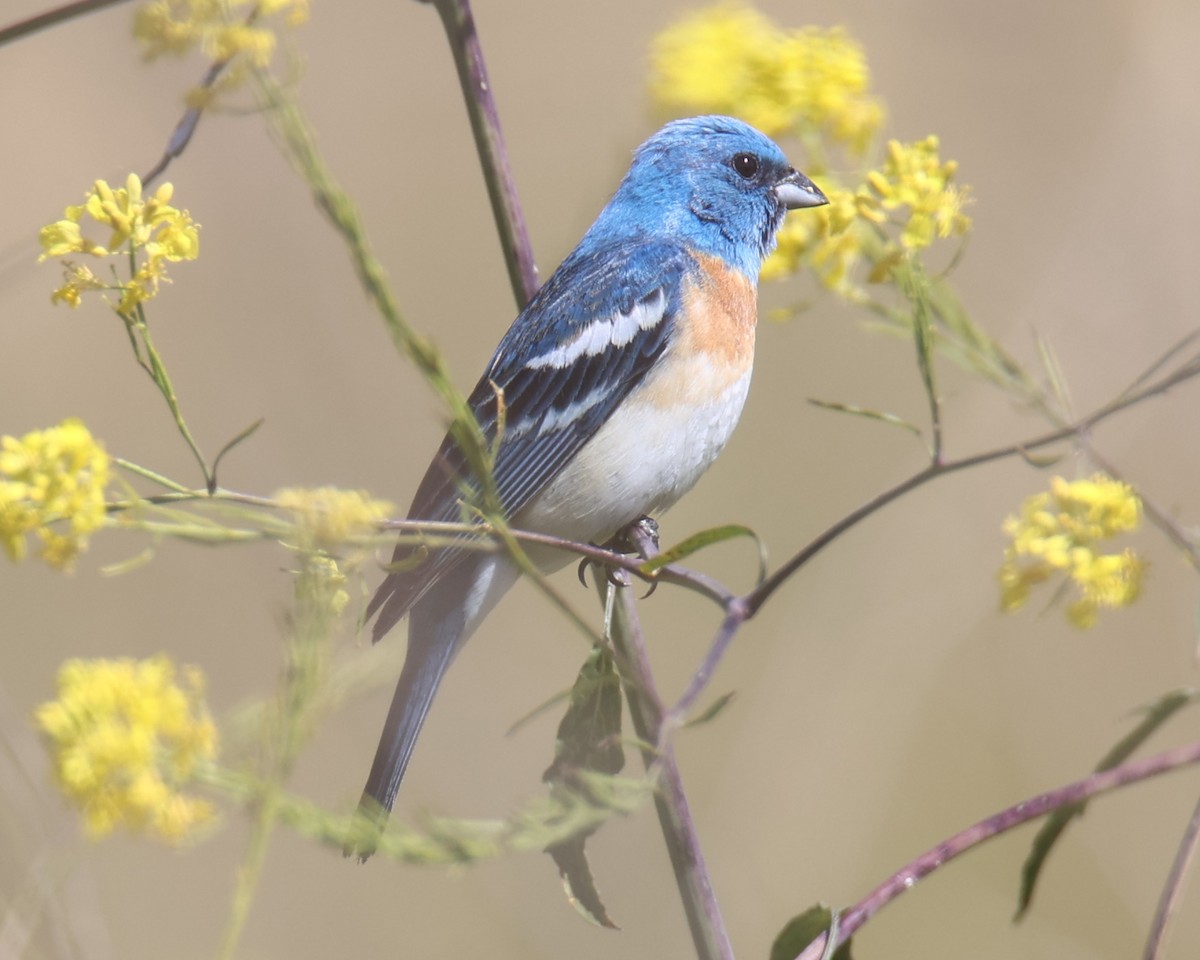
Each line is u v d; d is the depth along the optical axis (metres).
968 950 10.74
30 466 4.01
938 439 4.88
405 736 6.96
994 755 11.22
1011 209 13.41
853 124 6.38
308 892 10.62
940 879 10.88
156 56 4.05
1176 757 4.75
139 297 4.35
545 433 7.67
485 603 7.17
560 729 4.66
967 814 10.86
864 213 5.57
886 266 5.67
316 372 13.26
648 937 9.55
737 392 7.98
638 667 5.51
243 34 3.95
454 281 13.99
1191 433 11.81
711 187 8.11
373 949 10.27
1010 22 14.23
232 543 4.04
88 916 5.57
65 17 4.93
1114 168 13.07
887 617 11.32
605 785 3.88
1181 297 12.20
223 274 13.41
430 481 6.83
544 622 11.34
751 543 12.20
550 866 10.06
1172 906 4.64
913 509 11.84
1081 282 12.40
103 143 13.59
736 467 12.77
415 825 3.71
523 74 15.14
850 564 11.65
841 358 13.13
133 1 4.93
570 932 9.83
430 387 3.76
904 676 11.08
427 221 14.31
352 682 3.49
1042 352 5.72
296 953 10.36
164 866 10.53
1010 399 6.02
